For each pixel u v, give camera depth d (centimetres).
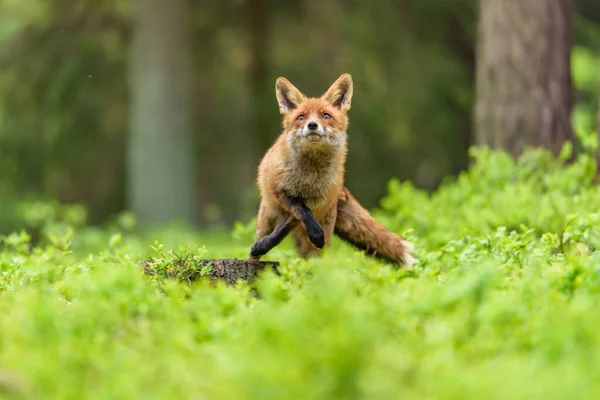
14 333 646
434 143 3039
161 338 655
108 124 3247
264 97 3067
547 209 1237
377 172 3072
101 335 656
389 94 2952
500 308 672
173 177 3039
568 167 1412
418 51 2930
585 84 3288
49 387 554
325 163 1084
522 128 1587
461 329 640
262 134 3098
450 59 2953
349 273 877
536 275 843
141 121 3031
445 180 1684
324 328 573
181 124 3055
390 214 1631
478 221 1286
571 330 611
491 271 720
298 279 900
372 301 705
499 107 1606
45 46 3025
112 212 3444
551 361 583
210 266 951
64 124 3050
